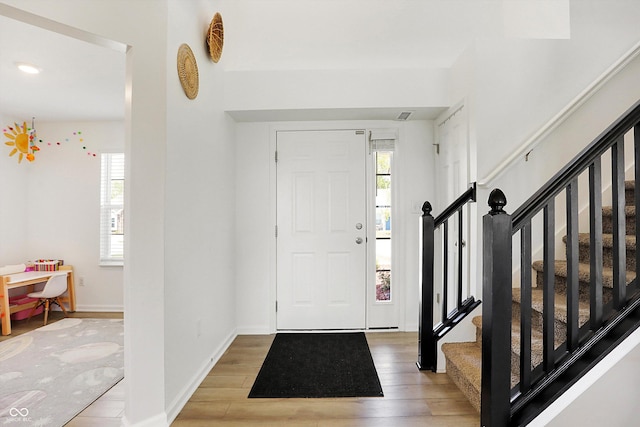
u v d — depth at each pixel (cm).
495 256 150
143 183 184
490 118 248
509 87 248
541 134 236
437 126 336
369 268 349
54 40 244
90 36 172
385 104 304
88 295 439
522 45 249
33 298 402
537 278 248
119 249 446
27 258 436
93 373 260
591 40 252
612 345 145
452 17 329
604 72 241
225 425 190
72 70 291
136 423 179
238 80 307
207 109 263
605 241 206
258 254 346
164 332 188
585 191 258
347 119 342
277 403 212
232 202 333
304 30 334
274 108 307
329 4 332
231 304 326
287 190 350
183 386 215
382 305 350
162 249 188
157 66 188
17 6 151
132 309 179
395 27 332
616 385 143
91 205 439
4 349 309
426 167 346
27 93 341
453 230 290
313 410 204
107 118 423
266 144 347
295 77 307
